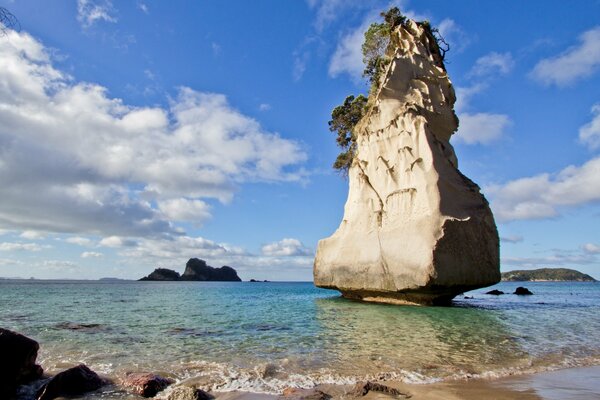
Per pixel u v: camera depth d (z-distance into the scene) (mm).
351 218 28297
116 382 7387
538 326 14727
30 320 16719
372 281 24562
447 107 27609
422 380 7516
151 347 10586
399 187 24922
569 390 6891
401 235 23109
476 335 12406
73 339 11820
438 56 31109
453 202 22328
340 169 35312
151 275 160125
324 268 28812
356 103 34625
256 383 7328
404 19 31891
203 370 8211
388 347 10453
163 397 6641
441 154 24281
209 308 22672
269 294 42656
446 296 23672
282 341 11352
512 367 8508
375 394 6605
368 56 33688
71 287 66875
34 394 6801
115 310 21547
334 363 8734
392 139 26469
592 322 16188
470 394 6637
